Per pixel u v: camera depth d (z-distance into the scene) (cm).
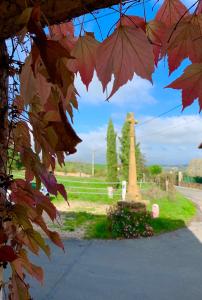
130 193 1091
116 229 897
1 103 74
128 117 1154
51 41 39
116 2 56
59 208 1300
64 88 43
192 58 66
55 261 656
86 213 1199
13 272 71
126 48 58
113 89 59
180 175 3209
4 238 56
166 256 732
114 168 2139
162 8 71
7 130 76
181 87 60
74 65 70
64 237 861
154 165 2455
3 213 65
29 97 62
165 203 1516
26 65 60
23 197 73
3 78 73
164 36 66
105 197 1653
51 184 73
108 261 682
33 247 72
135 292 521
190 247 813
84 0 54
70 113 82
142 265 663
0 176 69
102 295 506
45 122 60
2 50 70
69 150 53
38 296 488
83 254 720
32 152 73
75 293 507
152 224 1001
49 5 53
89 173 3109
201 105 61
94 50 69
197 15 63
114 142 2172
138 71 58
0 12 52
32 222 73
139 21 68
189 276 600
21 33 43
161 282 568
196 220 1200
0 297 72
